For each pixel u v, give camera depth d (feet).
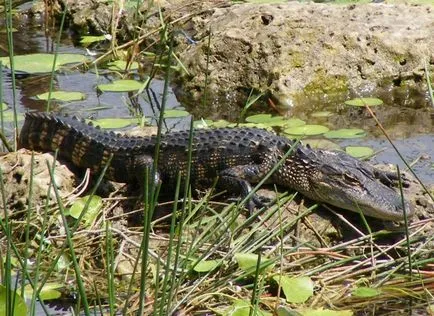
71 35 62.80
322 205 35.63
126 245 33.86
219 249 32.94
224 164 36.76
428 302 30.12
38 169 36.88
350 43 52.37
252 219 33.53
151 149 37.37
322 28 52.75
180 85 52.90
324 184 35.06
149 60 56.59
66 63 53.83
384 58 52.31
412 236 33.71
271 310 30.25
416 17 54.49
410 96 51.11
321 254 32.86
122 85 51.13
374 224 34.73
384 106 49.44
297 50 51.70
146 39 59.16
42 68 52.75
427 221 34.37
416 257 32.89
